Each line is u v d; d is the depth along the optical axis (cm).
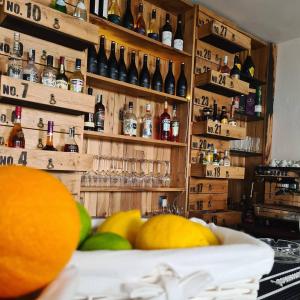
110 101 197
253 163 274
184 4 214
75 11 160
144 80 203
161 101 221
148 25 211
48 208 28
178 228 44
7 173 29
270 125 272
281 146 267
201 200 226
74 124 165
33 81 145
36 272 28
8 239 27
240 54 274
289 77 267
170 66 217
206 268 39
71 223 30
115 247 42
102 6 179
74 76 161
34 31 146
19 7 133
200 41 223
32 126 152
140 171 211
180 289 36
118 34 188
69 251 30
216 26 214
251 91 269
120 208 203
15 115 142
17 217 27
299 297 64
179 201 219
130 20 195
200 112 224
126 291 35
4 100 138
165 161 223
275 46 276
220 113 236
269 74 273
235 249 42
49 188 30
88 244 43
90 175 185
